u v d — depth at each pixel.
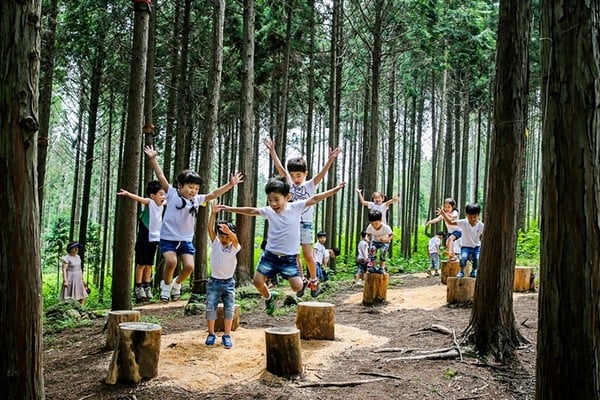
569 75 2.81
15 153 2.95
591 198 2.79
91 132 16.94
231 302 6.07
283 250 6.00
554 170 2.88
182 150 14.92
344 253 26.31
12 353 2.93
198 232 10.01
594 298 2.79
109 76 17.31
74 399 4.65
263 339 6.41
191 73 17.25
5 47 2.94
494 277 6.10
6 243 2.93
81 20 14.84
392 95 20.91
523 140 6.13
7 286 2.93
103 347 6.43
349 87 23.28
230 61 17.09
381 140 32.50
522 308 8.28
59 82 18.03
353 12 17.30
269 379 5.02
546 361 2.92
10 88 2.94
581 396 2.78
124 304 7.15
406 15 16.52
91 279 24.23
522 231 21.86
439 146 22.31
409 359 5.81
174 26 15.70
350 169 29.08
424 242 27.59
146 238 10.80
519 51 6.02
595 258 2.79
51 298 16.70
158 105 18.69
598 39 2.79
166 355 5.66
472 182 40.81
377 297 9.44
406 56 21.44
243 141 11.73
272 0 15.41
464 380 5.27
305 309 6.59
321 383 4.96
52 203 40.25
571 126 2.81
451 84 23.95
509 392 5.08
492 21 17.77
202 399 4.57
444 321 7.55
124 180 7.14
